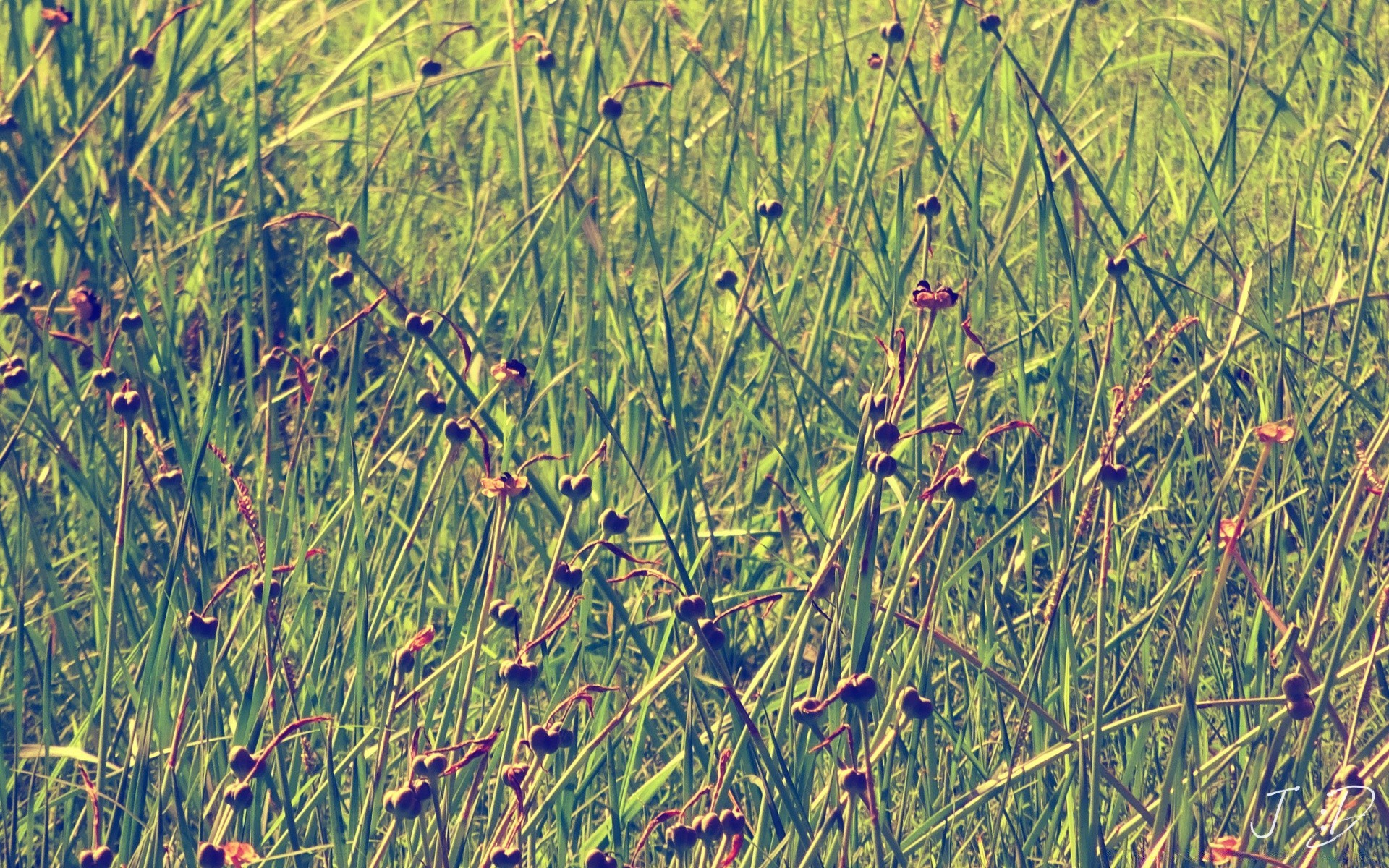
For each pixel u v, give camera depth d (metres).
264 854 1.66
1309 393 1.92
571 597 1.68
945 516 1.69
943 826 1.66
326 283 1.99
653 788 1.69
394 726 1.75
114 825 1.71
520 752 1.70
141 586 1.73
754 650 1.85
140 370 1.82
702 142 2.14
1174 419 1.96
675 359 1.76
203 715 1.68
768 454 1.94
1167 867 1.65
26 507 1.74
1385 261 2.03
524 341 2.01
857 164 2.14
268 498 1.85
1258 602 1.79
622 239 2.14
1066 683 1.69
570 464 1.87
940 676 1.78
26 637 1.73
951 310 1.96
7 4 2.13
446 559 1.86
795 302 1.98
